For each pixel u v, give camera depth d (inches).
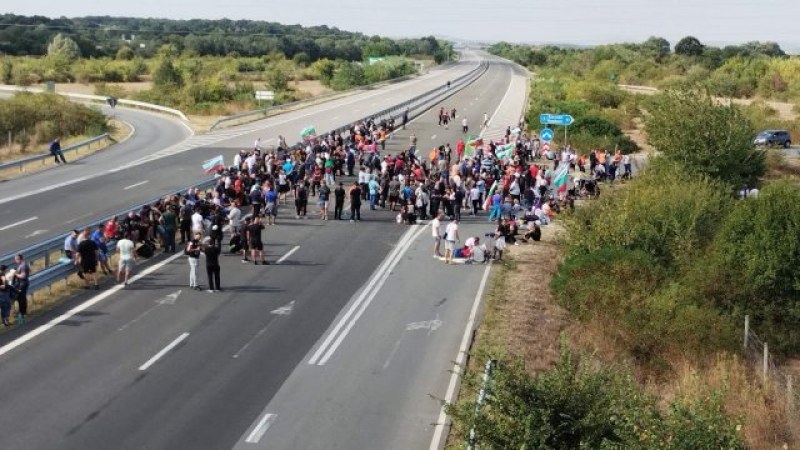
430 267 1075.3
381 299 934.4
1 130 2348.7
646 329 893.8
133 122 2755.9
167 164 1831.9
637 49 7081.7
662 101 1622.8
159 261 1045.2
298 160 1566.2
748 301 1023.0
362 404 661.3
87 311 856.9
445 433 613.6
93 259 916.0
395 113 2746.1
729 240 1071.0
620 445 477.1
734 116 1555.1
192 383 689.0
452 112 2778.1
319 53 7180.1
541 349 816.3
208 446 582.2
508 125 2647.6
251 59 5738.2
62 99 2672.2
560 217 1205.7
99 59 5378.9
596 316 911.7
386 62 5295.3
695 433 493.7
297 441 595.5
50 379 687.1
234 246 1106.7
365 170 1480.1
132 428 604.4
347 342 797.2
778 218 1036.5
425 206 1347.2
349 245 1173.7
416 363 750.5
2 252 1072.8
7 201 1407.5
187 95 3398.1
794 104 3745.1
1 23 6865.2
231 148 2078.0
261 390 680.4
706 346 881.5
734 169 1523.1
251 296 925.8
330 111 2920.8
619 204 1182.9
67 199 1430.9
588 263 1005.8
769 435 724.7
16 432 592.1
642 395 530.9
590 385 510.9
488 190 1477.6
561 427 486.9
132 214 1055.0
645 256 1032.8
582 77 5315.0
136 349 759.1
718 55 6515.8
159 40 6889.8
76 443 578.9
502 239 1119.6
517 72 5905.5
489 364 571.2
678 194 1207.6
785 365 953.5
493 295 960.9
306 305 903.1
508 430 486.9
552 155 1993.1
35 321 823.7
